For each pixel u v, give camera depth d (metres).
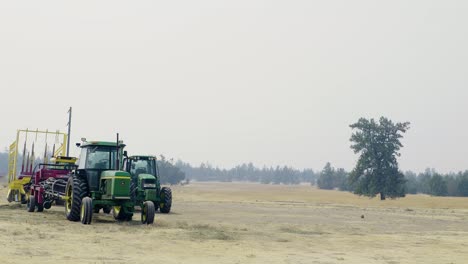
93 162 18.22
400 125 81.44
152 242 12.80
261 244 13.48
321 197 82.19
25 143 25.80
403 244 14.83
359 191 81.81
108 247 11.64
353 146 82.88
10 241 11.73
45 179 22.36
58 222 16.80
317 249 13.02
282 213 28.80
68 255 10.27
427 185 144.50
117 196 17.06
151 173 24.53
